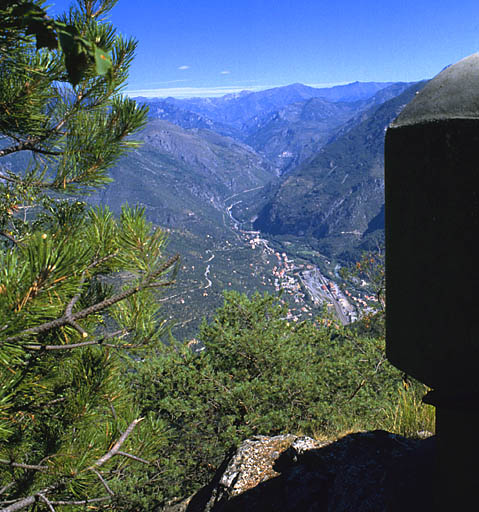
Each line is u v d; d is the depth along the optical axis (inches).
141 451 87.3
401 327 61.3
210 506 117.5
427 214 55.2
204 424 228.8
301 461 112.0
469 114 50.9
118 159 85.4
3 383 73.1
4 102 73.6
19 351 58.2
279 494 106.0
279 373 254.5
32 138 82.0
